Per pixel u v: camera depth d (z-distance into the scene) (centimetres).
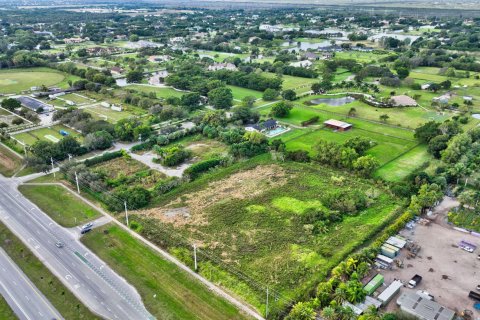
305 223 11331
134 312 8288
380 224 11238
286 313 8212
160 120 19562
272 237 10750
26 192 12988
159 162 15288
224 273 9369
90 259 9869
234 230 11056
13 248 10244
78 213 11831
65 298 8619
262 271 9450
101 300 8581
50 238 10662
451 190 13250
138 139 17312
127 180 13600
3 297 8650
